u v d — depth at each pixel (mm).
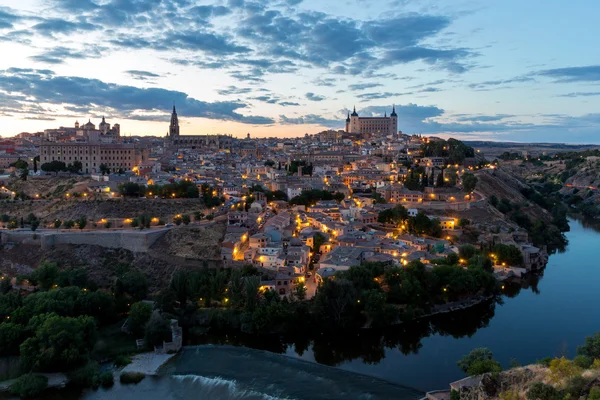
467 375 155125
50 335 174875
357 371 175500
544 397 114500
